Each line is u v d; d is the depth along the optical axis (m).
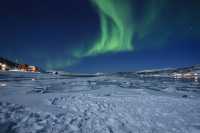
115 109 8.98
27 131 5.55
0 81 24.81
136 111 8.65
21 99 10.98
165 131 5.97
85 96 13.27
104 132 5.75
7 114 7.31
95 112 8.25
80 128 6.02
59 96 12.84
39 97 12.05
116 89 19.12
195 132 5.93
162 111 8.77
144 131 5.92
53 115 7.44
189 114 8.26
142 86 24.30
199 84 31.17
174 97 13.83
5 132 5.41
